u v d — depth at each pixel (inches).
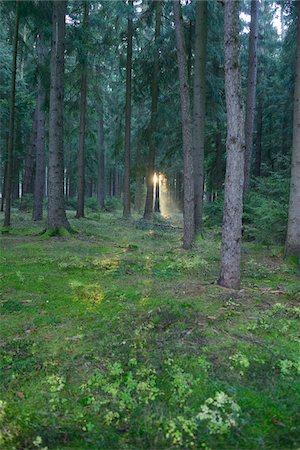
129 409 112.4
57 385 124.6
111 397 118.2
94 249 404.2
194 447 97.2
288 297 224.2
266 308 203.0
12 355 145.2
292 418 108.3
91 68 795.4
